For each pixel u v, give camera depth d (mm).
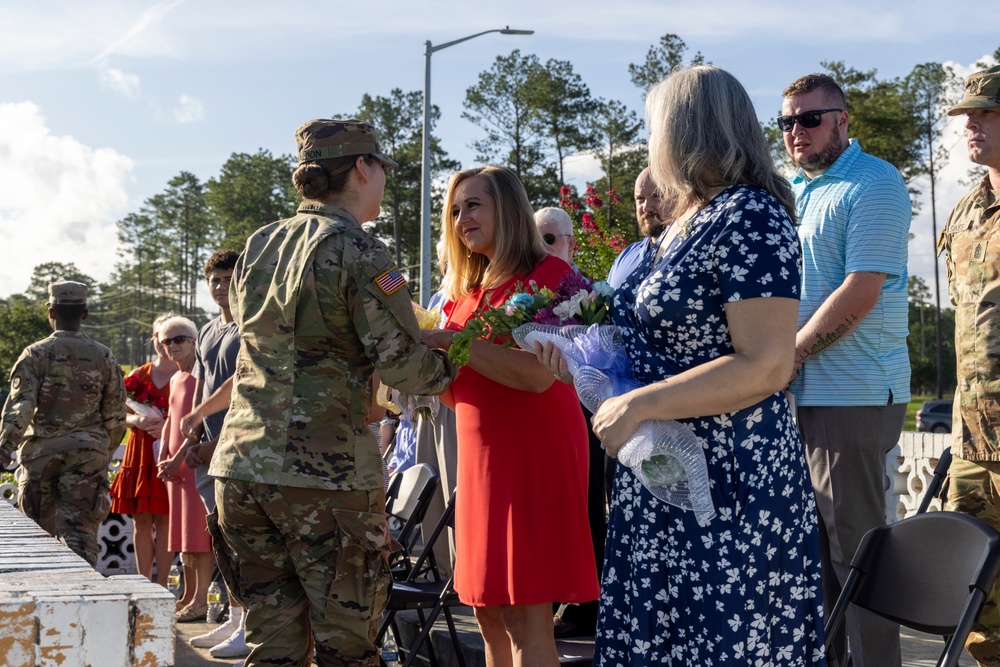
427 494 4691
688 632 2199
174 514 6191
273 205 87812
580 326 2615
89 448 5949
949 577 2654
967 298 3668
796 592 2217
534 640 3242
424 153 21438
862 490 3676
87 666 1503
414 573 4535
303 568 2756
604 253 5246
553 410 3266
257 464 2736
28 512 5840
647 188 3502
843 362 3691
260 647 2871
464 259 3586
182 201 109625
